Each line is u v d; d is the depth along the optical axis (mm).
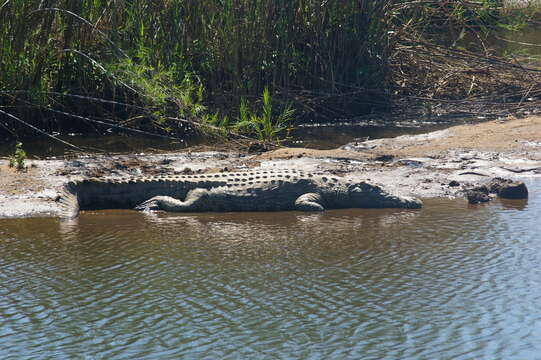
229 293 7129
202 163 13102
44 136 15297
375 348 5934
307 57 18047
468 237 9000
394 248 8578
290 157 13445
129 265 7957
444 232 9242
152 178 10797
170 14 15945
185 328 6328
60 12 15055
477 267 7879
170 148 14500
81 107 15914
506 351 5871
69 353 5863
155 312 6676
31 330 6305
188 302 6906
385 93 19094
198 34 16406
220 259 8180
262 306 6801
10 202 10336
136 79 14453
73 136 15492
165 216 10195
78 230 9328
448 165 13055
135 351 5895
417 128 17125
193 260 8133
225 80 16812
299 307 6777
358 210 10578
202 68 16625
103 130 16109
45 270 7793
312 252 8430
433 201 10938
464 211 10297
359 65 18531
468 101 19438
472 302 6887
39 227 9422
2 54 14562
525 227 9406
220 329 6305
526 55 22984
